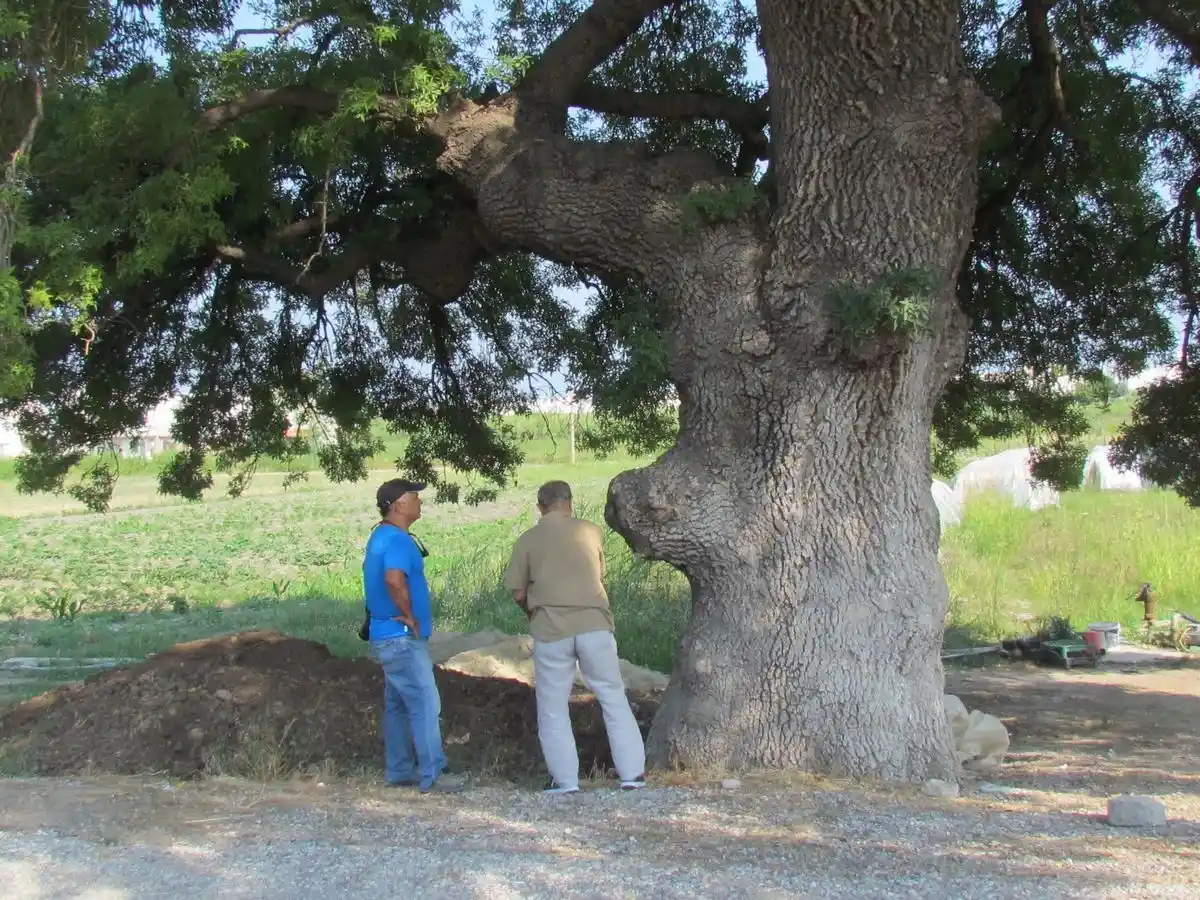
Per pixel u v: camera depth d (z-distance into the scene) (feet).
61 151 22.22
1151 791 19.43
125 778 20.18
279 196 27.63
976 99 19.66
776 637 20.38
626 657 41.16
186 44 25.30
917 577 20.57
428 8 24.07
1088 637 43.62
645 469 21.24
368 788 19.75
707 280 20.90
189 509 122.62
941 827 15.65
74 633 46.29
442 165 23.39
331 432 38.86
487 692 27.84
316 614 51.57
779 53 20.07
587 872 13.44
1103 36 29.37
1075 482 37.19
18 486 35.12
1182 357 32.17
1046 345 33.01
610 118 30.94
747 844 14.75
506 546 67.21
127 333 30.91
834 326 19.60
